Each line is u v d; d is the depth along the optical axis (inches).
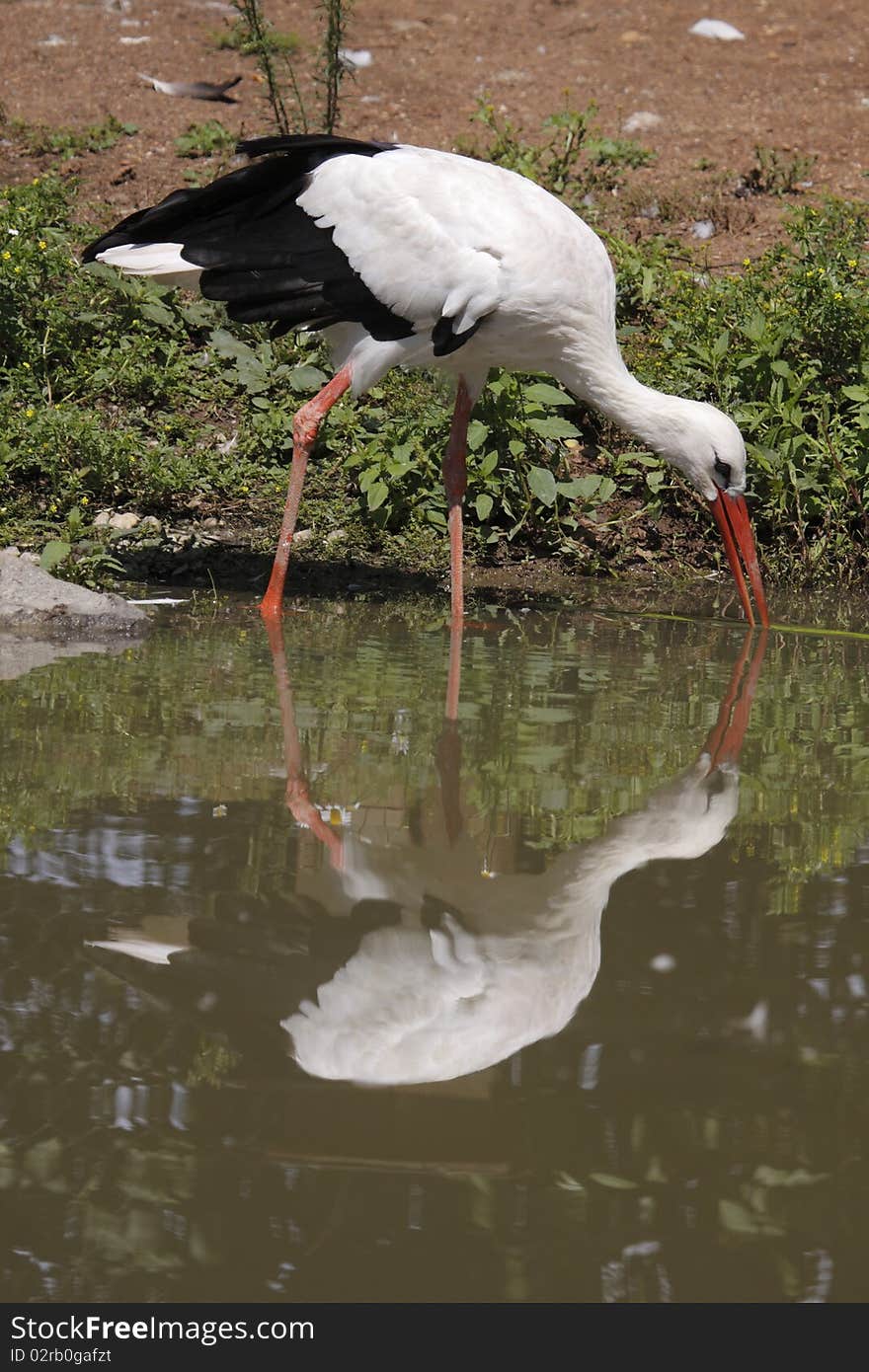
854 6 1024.2
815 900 236.2
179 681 366.3
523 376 573.0
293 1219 155.2
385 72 897.5
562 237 424.5
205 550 510.3
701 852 258.5
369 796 283.3
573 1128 171.6
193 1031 189.2
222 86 748.0
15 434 528.1
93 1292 145.9
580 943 217.3
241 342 613.6
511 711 352.5
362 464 546.9
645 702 367.6
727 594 517.0
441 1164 163.9
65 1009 193.3
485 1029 192.5
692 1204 158.6
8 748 302.0
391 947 215.6
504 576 520.4
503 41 962.7
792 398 561.9
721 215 732.0
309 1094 177.2
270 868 242.8
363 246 428.5
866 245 692.7
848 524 553.9
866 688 391.9
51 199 653.3
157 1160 162.2
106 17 969.5
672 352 592.4
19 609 416.8
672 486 561.9
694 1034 192.1
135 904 225.5
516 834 265.3
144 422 568.4
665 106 867.4
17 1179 159.3
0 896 225.1
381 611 466.0
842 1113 175.0
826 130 838.5
